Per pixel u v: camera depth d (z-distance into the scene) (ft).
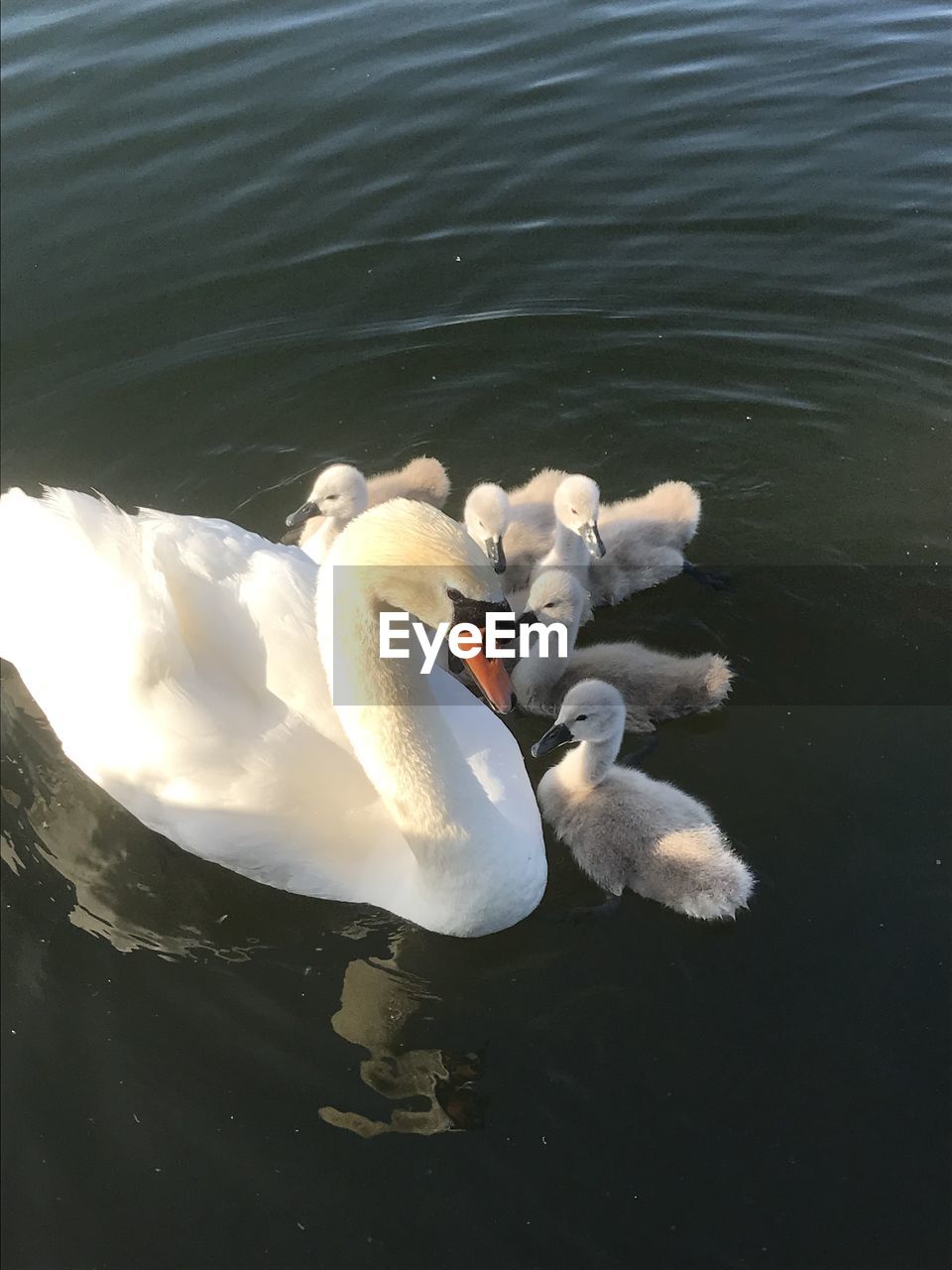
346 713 2.91
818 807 3.39
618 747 3.44
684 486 4.17
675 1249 2.49
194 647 3.20
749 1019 2.89
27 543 3.54
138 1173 2.64
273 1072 2.82
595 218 5.49
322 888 3.19
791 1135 2.66
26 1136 2.71
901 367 4.83
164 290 5.28
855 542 4.23
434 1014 2.95
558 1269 2.47
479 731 3.39
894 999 2.91
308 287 5.27
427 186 5.67
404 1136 2.69
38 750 3.67
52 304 5.22
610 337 5.01
